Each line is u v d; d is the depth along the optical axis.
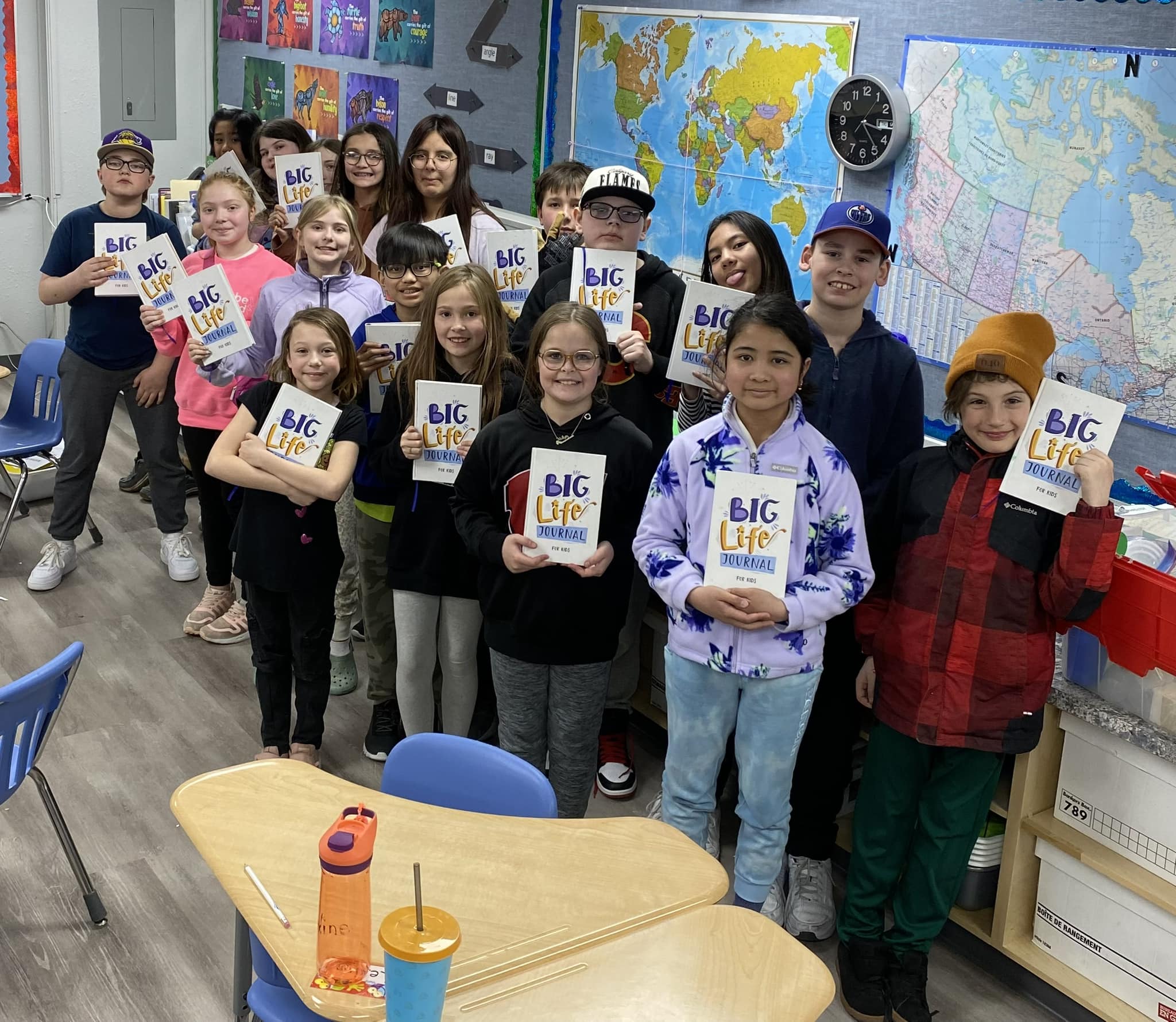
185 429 4.10
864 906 2.77
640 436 2.87
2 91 6.92
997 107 3.35
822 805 2.97
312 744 3.49
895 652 2.60
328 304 3.75
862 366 2.83
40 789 2.75
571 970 1.74
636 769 3.64
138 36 7.34
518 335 3.41
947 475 2.55
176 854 3.11
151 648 4.20
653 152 4.71
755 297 2.53
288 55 7.07
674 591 2.56
